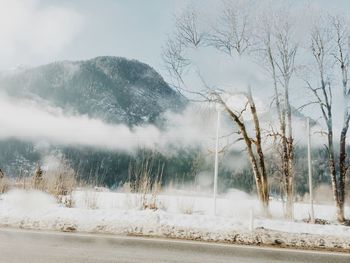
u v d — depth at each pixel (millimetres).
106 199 22906
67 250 9188
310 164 21469
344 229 14977
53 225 12734
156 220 14344
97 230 12406
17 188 22391
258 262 8867
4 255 8398
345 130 23297
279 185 24641
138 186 20016
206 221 14688
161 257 8891
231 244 11047
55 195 21016
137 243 10508
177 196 20594
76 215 14586
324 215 24375
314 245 11398
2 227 12328
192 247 10297
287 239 11781
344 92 23547
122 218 14367
